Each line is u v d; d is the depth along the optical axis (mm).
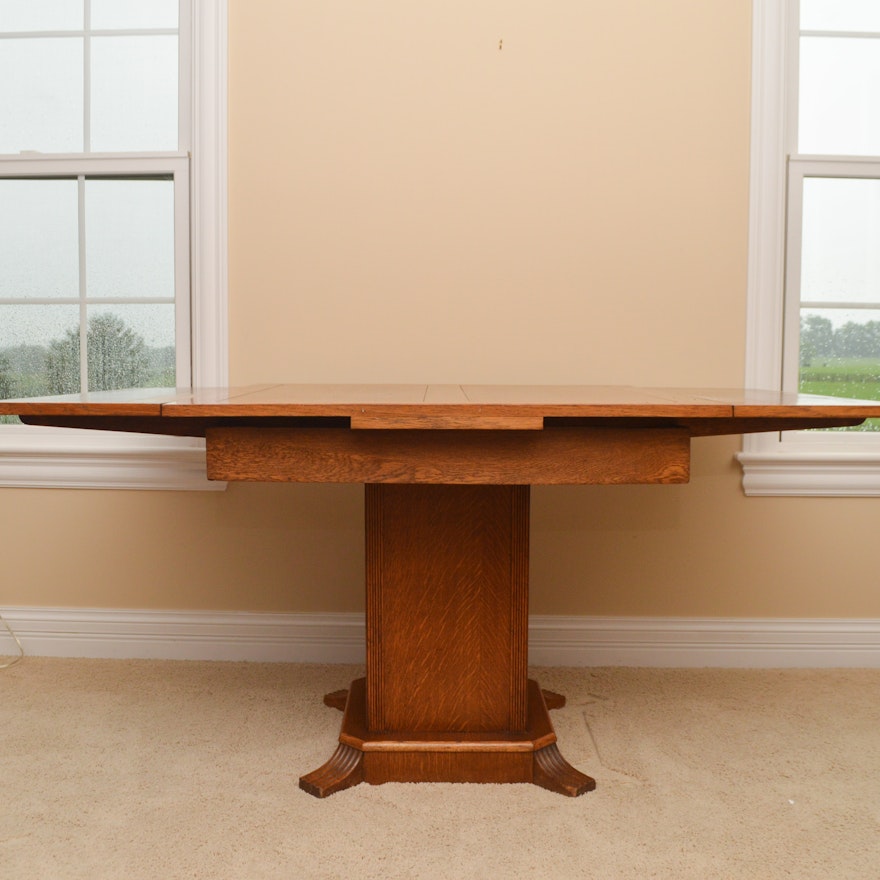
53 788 1622
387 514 1649
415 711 1688
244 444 1369
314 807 1554
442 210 2330
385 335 2355
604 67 2301
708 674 2316
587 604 2396
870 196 2439
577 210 2326
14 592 2428
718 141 2311
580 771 1694
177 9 2434
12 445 2377
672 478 1367
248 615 2396
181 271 2375
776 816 1535
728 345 2350
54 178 2447
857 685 2229
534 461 1356
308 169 2326
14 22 2457
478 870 1356
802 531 2381
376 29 2301
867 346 2479
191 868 1356
